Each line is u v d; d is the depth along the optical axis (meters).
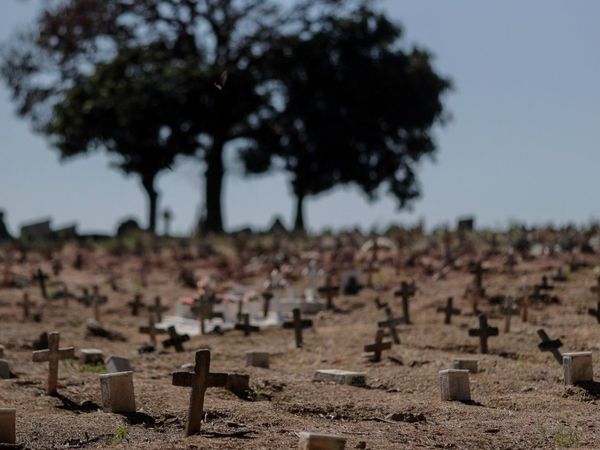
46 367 20.64
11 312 30.38
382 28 61.47
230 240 46.97
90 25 60.66
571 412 16.20
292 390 17.83
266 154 65.38
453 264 34.91
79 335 26.44
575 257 33.81
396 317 27.33
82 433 14.17
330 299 30.48
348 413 15.88
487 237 40.12
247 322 25.89
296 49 58.62
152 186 64.12
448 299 25.86
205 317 27.16
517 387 18.28
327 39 59.50
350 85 59.88
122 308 32.38
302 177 64.06
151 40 62.00
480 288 28.86
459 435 14.14
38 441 13.73
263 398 17.30
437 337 23.67
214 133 60.41
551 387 18.27
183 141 60.78
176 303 33.69
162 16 61.31
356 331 25.48
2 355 21.12
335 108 60.97
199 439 13.05
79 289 35.78
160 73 57.81
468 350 22.39
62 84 62.78
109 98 57.09
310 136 61.31
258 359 20.97
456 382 17.14
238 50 60.41
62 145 62.28
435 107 63.09
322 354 22.61
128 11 60.84
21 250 43.81
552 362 20.80
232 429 14.00
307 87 60.38
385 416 15.72
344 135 61.25
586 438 14.02
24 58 62.22
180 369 19.64
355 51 60.38
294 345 24.09
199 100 58.09
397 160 64.31
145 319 30.89
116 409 15.59
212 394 17.20
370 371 20.20
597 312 24.50
